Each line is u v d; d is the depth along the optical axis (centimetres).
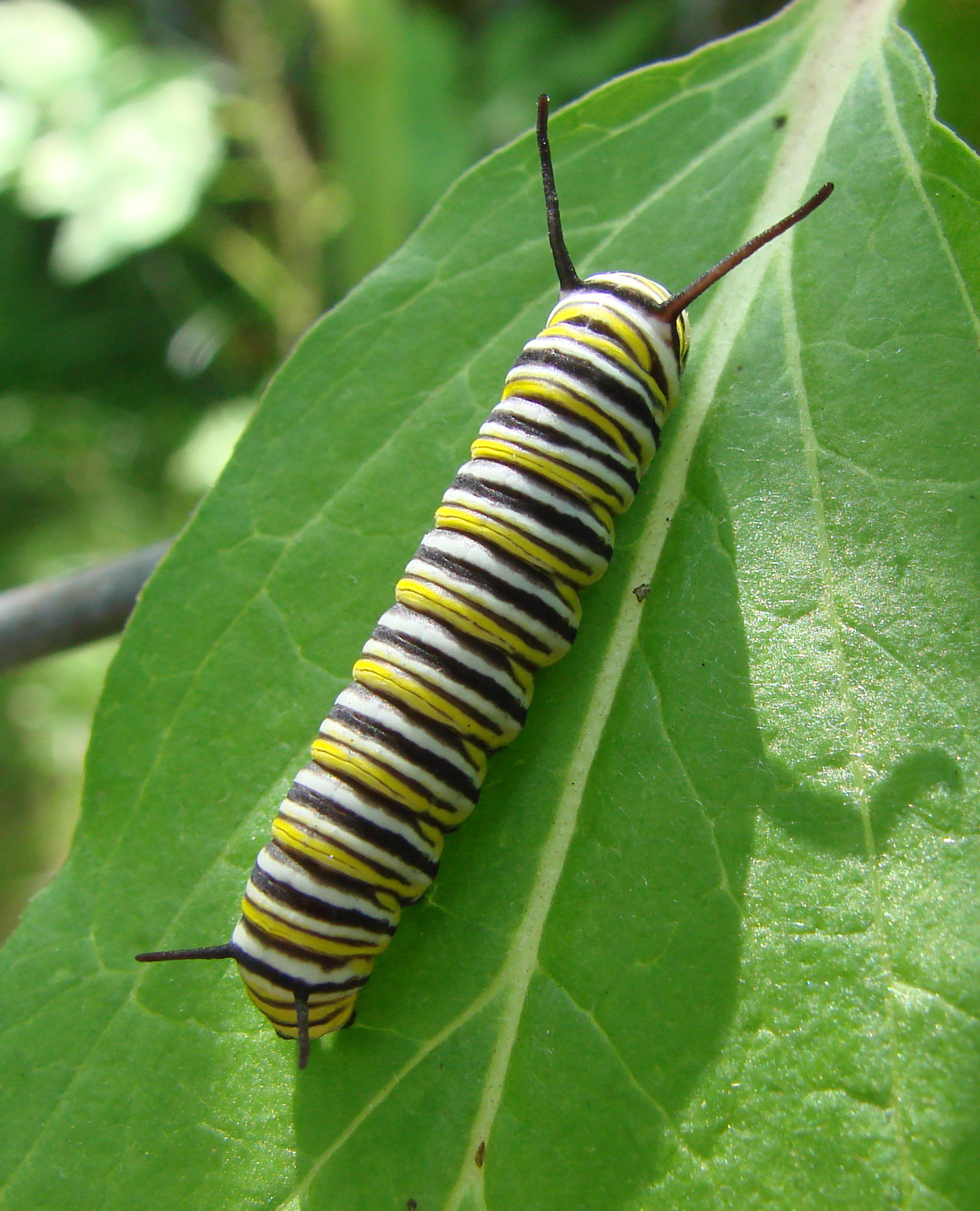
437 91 14
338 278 15
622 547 7
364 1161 6
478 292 7
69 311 21
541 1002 6
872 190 7
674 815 6
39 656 8
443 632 7
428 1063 6
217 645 7
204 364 19
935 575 6
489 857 7
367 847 7
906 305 6
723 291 7
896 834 6
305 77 16
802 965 6
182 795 7
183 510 20
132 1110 7
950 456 6
